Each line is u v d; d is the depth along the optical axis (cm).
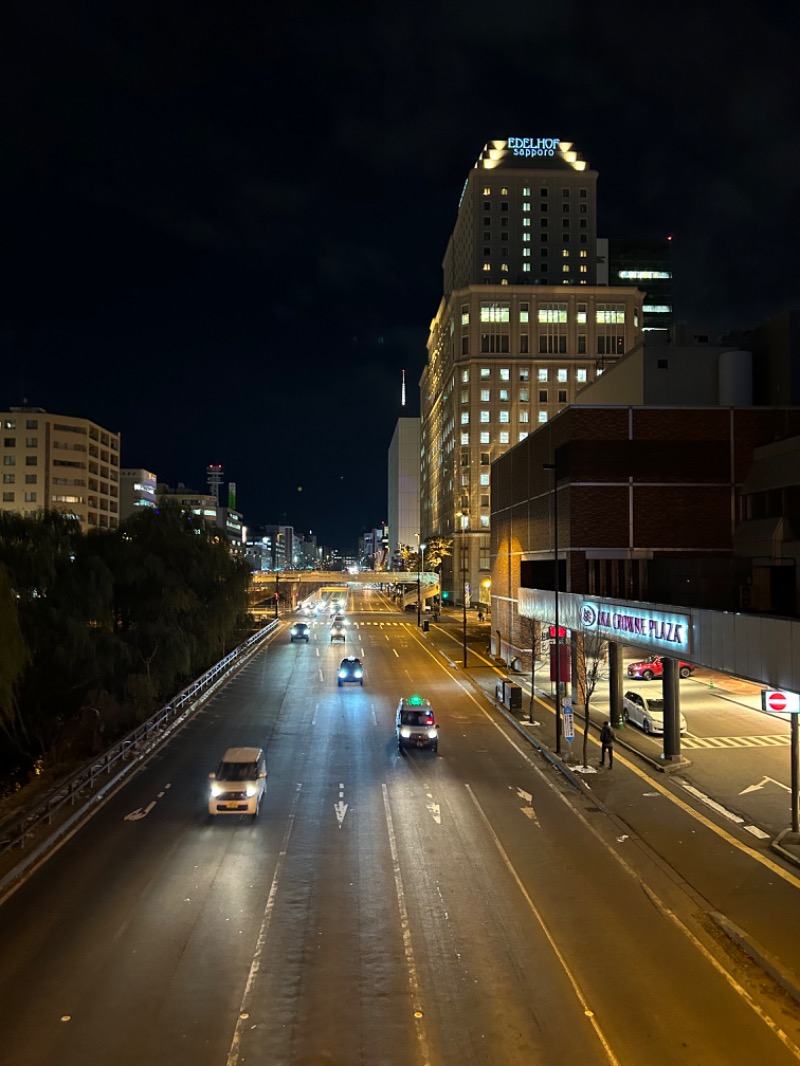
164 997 1285
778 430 4028
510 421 12112
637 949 1469
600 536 3991
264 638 7800
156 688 4041
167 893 1705
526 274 13088
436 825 2183
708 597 3903
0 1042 1161
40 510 3894
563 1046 1159
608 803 2391
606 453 4009
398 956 1432
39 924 1552
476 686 4769
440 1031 1195
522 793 2511
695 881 1800
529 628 4831
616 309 12206
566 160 13400
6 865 1833
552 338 12175
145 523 4788
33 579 3419
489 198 13150
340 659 6097
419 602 10112
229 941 1484
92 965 1388
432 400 16038
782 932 1539
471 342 12144
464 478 12194
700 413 4034
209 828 2142
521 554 5294
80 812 2238
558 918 1598
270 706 4072
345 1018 1228
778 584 3659
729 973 1384
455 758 2980
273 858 1917
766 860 1933
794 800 2059
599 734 3356
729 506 4019
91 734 3412
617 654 3469
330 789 2538
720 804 2384
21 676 3084
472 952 1449
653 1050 1151
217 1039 1171
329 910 1623
